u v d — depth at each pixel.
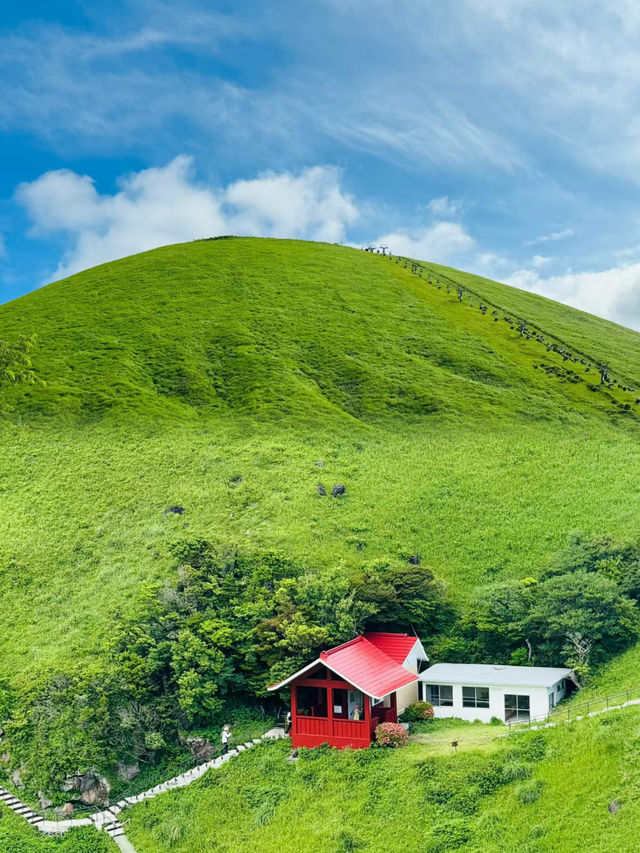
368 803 45.50
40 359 136.88
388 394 127.50
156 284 173.88
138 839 49.19
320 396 127.19
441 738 51.78
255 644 61.84
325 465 101.44
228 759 54.25
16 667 65.31
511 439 111.00
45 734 56.78
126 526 88.06
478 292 189.62
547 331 167.88
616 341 174.50
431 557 79.12
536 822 39.94
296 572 72.25
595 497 89.88
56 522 90.12
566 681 57.88
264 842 45.09
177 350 140.38
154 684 60.34
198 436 111.12
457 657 64.06
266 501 91.31
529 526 84.00
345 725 52.69
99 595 74.56
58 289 179.12
